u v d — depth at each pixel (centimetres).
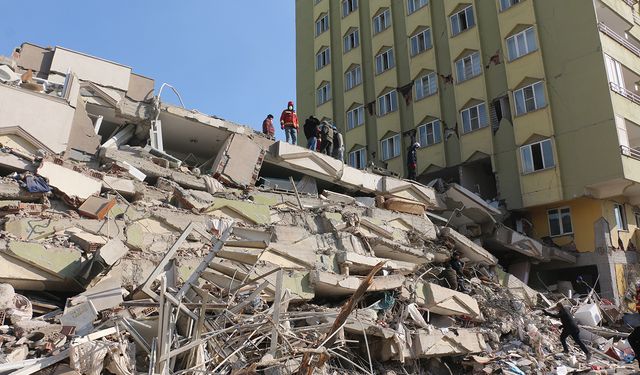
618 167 1941
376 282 1143
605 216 2073
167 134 1533
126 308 813
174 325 705
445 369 1096
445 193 2034
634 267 2100
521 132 2253
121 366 645
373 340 988
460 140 2481
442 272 1497
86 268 834
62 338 688
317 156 1656
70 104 1159
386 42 2972
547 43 2236
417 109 2717
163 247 1011
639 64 2273
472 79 2492
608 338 1482
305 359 674
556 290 2050
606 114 2009
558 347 1350
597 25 2084
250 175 1473
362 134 2978
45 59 1338
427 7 2783
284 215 1330
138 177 1175
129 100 1380
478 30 2511
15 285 813
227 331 755
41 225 884
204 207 1184
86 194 1005
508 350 1255
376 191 1820
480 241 1939
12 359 611
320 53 3409
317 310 1018
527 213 2286
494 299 1502
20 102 1084
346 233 1334
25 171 993
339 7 3350
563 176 2105
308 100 3406
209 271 973
